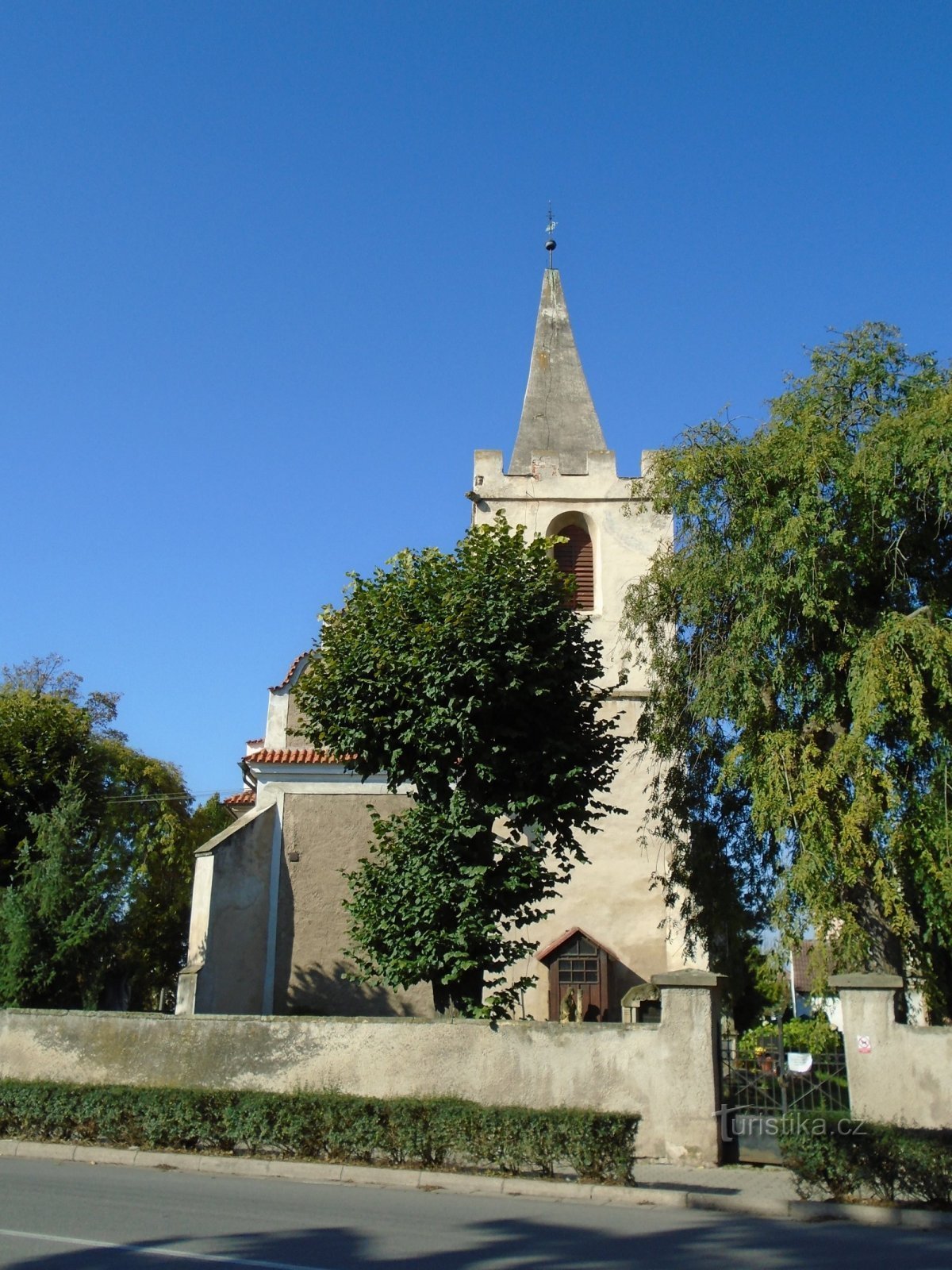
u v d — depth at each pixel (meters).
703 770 21.33
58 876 23.05
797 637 18.69
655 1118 15.98
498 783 18.53
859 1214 12.05
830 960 17.02
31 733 26.36
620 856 26.39
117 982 38.56
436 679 18.11
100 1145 15.71
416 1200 12.33
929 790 17.09
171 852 42.00
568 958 25.42
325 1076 17.55
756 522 18.77
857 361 19.55
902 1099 15.58
